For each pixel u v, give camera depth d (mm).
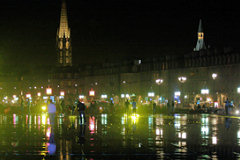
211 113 58469
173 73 99062
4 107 74625
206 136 22422
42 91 169250
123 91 122250
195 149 16953
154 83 107438
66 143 19141
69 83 160500
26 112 63156
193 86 91125
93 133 24453
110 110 61812
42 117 45344
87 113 59812
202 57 89562
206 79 87188
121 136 22516
